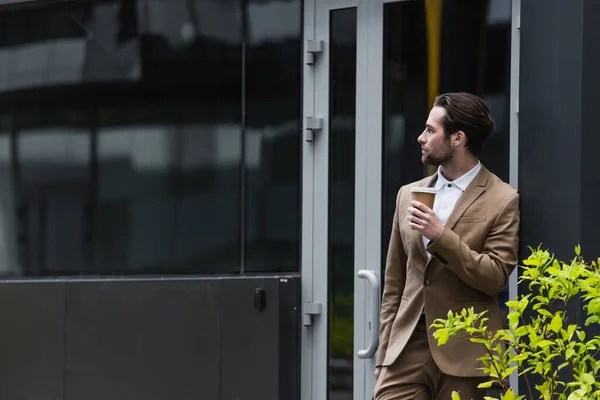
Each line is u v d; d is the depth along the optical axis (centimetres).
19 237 2130
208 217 1942
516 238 1260
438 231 1206
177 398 1891
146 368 1919
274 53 1873
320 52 1809
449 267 1216
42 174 2106
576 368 973
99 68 2050
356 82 1762
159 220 1989
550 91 1440
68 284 2006
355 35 1767
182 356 1886
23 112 2123
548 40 1443
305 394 1812
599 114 1398
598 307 948
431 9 1669
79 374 1991
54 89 2092
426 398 1291
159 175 1989
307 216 1822
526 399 1494
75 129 2075
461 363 1243
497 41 1591
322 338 1797
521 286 1469
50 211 2098
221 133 1930
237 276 1889
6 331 2062
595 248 1391
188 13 1962
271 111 1877
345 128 1780
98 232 2050
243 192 1906
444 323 1020
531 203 1467
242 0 1906
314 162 1817
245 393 1827
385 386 1300
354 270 1762
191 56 1961
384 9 1725
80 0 2062
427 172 1675
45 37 2103
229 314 1844
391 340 1308
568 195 1410
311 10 1823
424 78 1677
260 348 1812
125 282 1944
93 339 1977
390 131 1722
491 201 1268
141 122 2008
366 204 1747
